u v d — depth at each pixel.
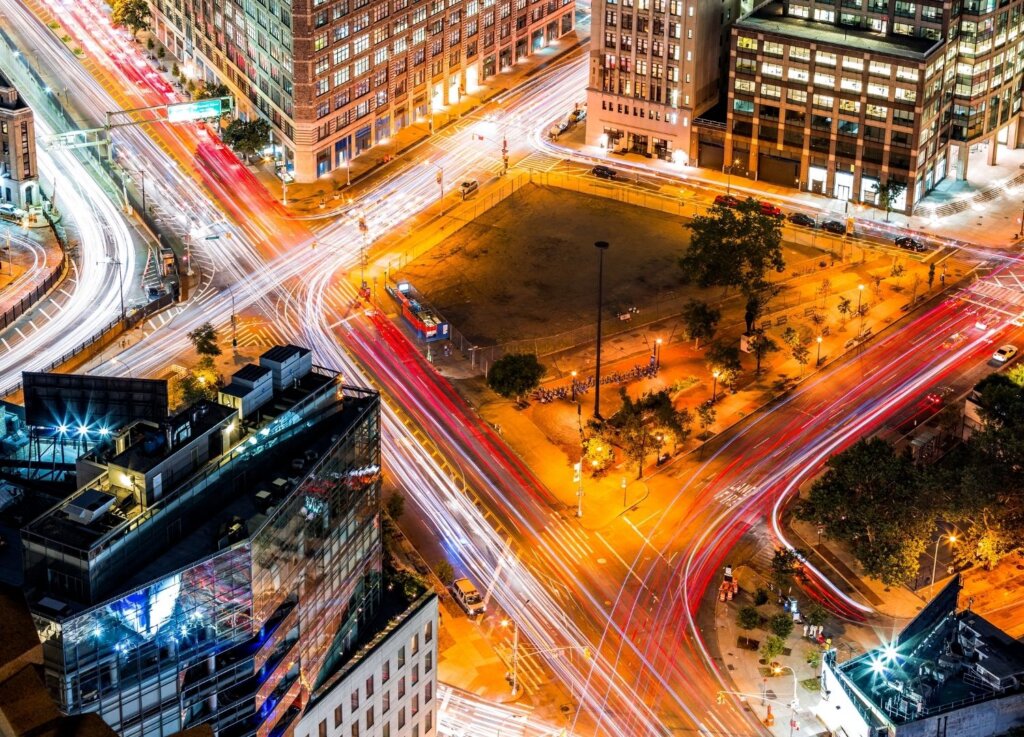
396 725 162.62
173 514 125.25
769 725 172.88
